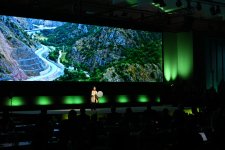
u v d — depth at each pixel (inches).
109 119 410.3
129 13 840.9
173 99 902.4
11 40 711.1
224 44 1010.7
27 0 711.1
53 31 765.3
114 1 737.6
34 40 740.0
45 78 751.7
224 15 862.5
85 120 333.4
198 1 695.1
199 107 618.2
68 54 782.5
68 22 783.7
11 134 332.2
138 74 882.8
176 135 265.4
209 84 969.5
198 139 259.3
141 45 890.1
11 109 693.9
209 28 923.4
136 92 883.4
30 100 746.2
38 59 743.1
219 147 282.4
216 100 775.7
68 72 781.3
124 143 256.8
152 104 887.7
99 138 272.5
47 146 287.1
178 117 329.4
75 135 300.7
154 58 913.5
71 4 730.8
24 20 728.3
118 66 851.4
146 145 270.8
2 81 699.4
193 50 940.0
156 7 796.0
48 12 750.5
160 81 922.7
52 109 751.7
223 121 322.0
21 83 721.0
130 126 343.9
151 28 906.1
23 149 298.4
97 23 821.2
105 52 832.9
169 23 835.4
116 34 851.4
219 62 996.6
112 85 843.4
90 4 735.1
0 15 700.7
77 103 806.5
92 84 814.5
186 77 951.6
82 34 802.2
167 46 942.4
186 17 804.0
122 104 852.6
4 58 701.9
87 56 807.1
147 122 338.0
